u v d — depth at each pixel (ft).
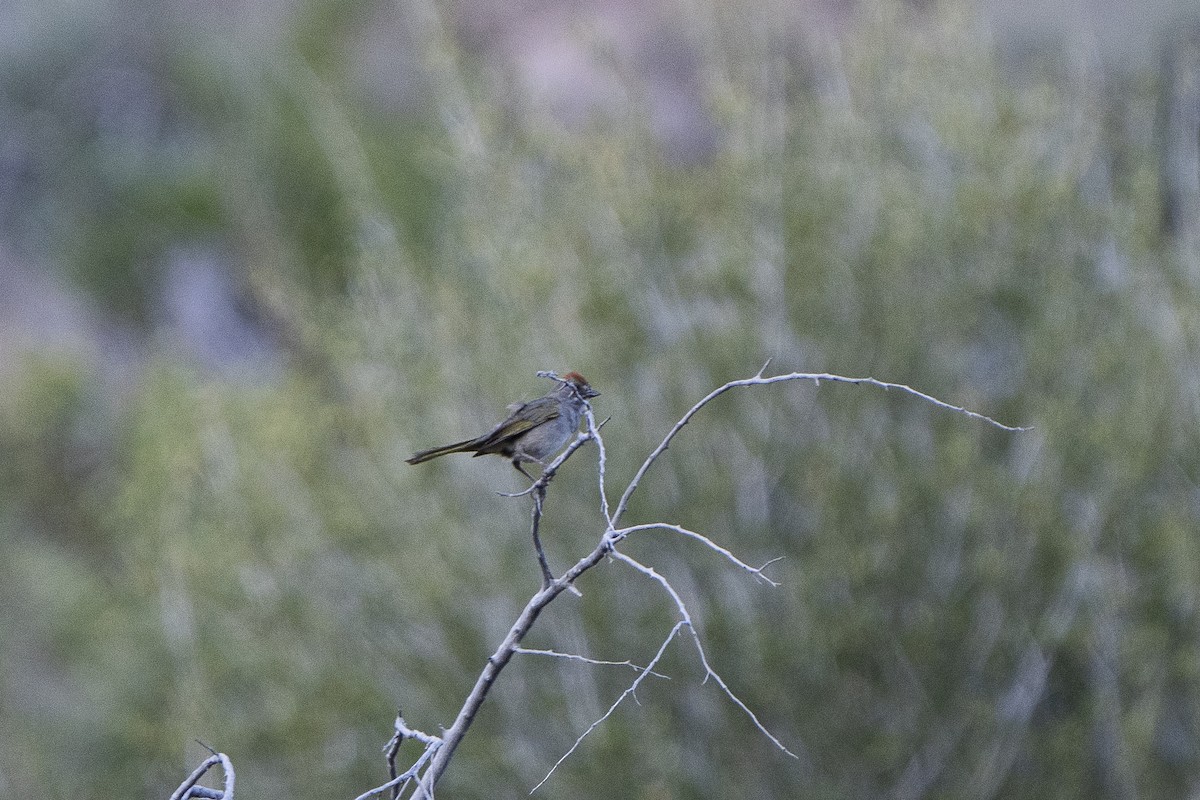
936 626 51.98
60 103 134.21
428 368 54.49
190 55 128.47
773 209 54.34
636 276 54.60
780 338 53.21
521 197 55.62
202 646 56.65
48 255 126.93
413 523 54.95
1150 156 55.83
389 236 57.67
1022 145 54.65
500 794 54.29
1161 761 56.08
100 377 107.14
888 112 57.62
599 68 58.13
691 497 53.06
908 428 54.03
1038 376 52.75
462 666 55.31
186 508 57.72
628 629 53.98
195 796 22.34
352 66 123.34
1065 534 51.49
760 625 51.57
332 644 56.13
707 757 54.54
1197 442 53.21
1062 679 56.18
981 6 58.13
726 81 55.88
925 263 54.24
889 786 54.75
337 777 55.62
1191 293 53.52
